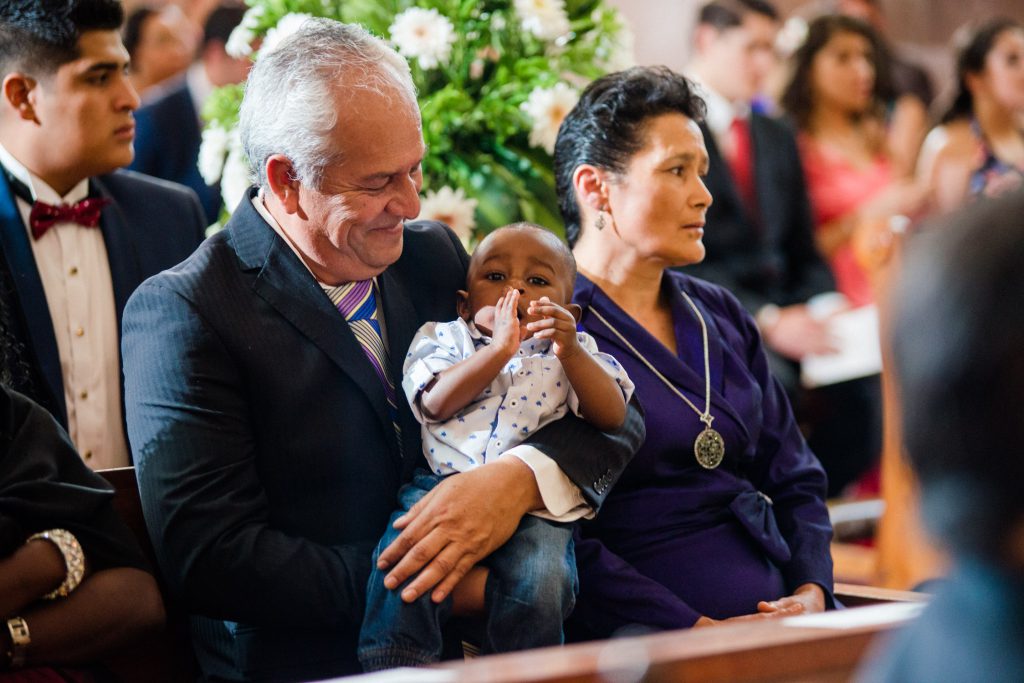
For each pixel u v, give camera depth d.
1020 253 1.05
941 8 8.52
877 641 1.40
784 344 5.14
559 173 3.05
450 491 2.37
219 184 5.27
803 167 5.59
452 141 3.48
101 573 2.39
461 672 1.32
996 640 1.12
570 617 2.70
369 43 2.49
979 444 1.08
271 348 2.47
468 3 3.44
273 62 2.48
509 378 2.53
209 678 2.57
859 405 5.31
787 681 1.37
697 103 2.97
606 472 2.52
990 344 1.05
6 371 2.93
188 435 2.39
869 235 5.04
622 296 2.99
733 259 5.30
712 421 2.88
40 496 2.36
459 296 2.71
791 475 3.06
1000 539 1.10
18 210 3.14
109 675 2.54
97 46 3.10
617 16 3.67
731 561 2.81
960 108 6.52
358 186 2.43
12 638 2.25
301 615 2.38
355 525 2.52
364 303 2.65
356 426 2.52
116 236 3.28
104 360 3.21
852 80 6.30
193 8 6.50
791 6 7.95
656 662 1.31
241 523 2.39
